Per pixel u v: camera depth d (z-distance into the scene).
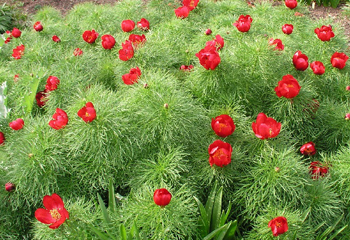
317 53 1.79
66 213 1.16
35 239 1.31
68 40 1.90
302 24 2.06
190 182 1.32
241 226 1.33
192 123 1.37
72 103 1.46
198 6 2.17
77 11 2.33
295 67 1.56
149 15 2.18
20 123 1.41
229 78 1.47
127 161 1.38
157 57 1.67
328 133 1.58
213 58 1.39
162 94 1.40
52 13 2.44
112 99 1.38
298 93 1.46
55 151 1.33
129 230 1.20
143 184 1.30
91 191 1.34
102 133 1.32
